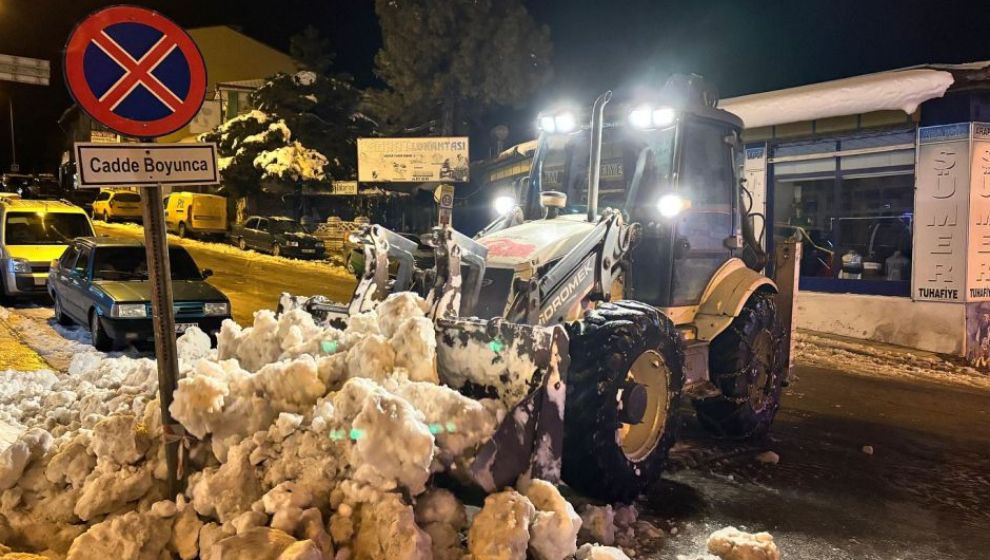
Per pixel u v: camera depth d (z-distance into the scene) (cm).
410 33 2153
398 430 339
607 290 557
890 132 1212
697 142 632
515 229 586
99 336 990
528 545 354
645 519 486
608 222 553
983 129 1120
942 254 1146
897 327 1204
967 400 880
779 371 716
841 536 471
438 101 2262
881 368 1062
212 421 375
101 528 340
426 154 1978
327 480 352
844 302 1281
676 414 532
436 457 369
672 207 559
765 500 530
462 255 479
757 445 669
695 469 594
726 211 673
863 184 1269
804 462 622
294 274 2072
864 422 766
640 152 609
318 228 2603
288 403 393
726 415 655
